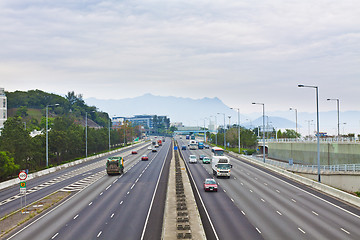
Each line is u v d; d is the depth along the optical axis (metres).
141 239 25.70
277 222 30.06
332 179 55.12
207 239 25.28
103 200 40.25
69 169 74.94
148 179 57.94
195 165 81.19
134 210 35.03
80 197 42.44
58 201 40.28
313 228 28.12
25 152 64.94
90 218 31.95
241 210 34.69
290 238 25.44
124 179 58.03
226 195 42.84
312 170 58.62
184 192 44.06
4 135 66.19
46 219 32.03
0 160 53.06
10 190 49.12
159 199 40.62
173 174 62.84
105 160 96.12
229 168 58.88
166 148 152.25
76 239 25.72
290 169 65.56
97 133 129.75
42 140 79.88
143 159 95.62
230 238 25.52
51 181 57.19
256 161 83.81
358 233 26.72
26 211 35.25
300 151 86.44
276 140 112.19
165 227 27.94
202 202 38.56
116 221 30.80
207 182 46.31
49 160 85.25
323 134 130.88
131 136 195.88
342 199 40.19
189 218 30.91
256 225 29.08
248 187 49.12
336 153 69.31
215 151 83.19
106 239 25.66
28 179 59.56
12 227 29.42
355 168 56.84
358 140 70.06
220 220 30.73
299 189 47.53
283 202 38.69
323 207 36.22
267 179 57.47
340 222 30.09
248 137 134.00
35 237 26.44
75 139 96.94
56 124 102.94
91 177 61.16
